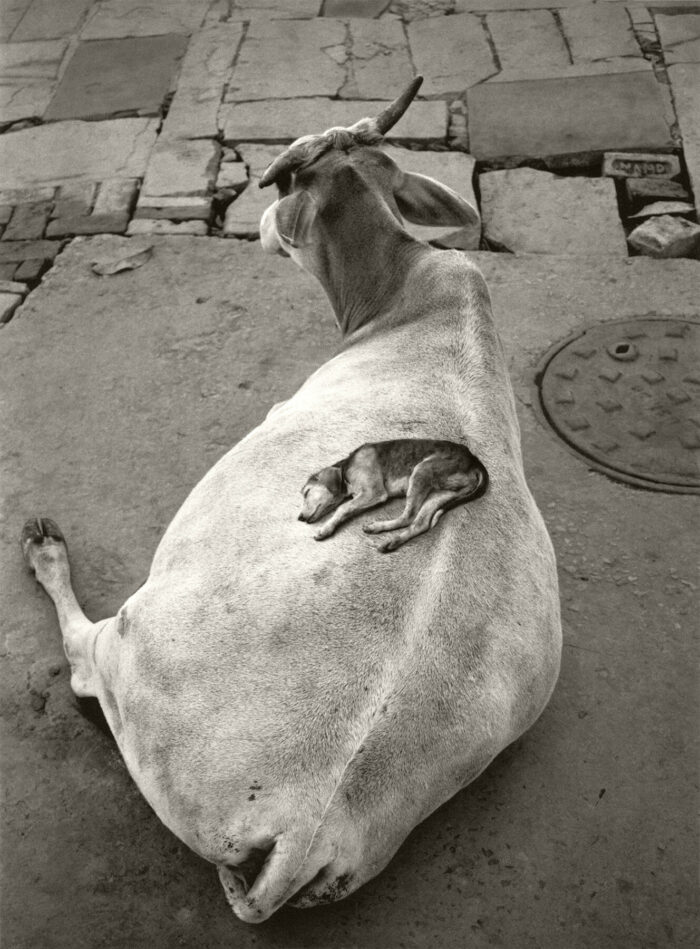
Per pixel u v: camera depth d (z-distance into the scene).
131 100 5.09
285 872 1.89
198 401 3.50
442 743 1.98
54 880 2.31
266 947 2.21
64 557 2.90
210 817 1.95
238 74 5.21
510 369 3.56
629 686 2.64
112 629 2.29
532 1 5.68
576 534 3.01
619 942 2.21
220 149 4.72
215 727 1.96
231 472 2.27
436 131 4.72
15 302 3.96
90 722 2.58
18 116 5.04
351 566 2.01
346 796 1.92
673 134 4.64
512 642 2.06
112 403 3.51
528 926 2.23
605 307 3.81
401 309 2.62
